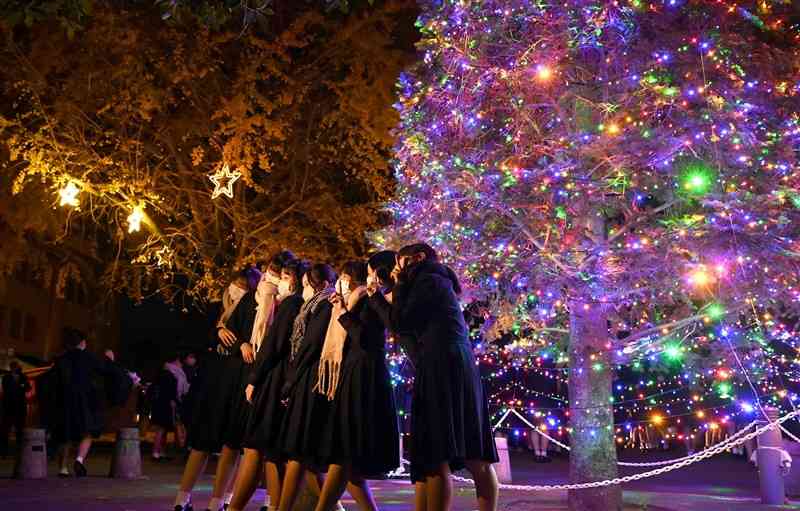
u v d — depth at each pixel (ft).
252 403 26.50
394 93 58.03
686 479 55.57
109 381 48.91
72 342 47.91
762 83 33.71
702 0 33.45
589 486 33.50
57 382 47.24
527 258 33.99
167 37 57.72
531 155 34.94
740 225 31.17
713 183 32.35
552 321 39.04
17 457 46.55
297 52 60.95
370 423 23.86
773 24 34.96
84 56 57.98
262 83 60.75
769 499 38.96
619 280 33.45
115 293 69.97
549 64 33.37
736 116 31.22
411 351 21.89
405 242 36.35
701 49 32.30
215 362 29.27
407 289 22.29
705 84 31.73
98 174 60.64
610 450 35.19
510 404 53.67
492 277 35.55
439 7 35.78
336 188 64.13
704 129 31.71
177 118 60.80
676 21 34.50
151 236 61.11
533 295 35.40
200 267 64.34
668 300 35.70
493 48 35.96
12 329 144.66
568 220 34.09
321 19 58.29
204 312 64.44
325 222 61.72
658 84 32.48
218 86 59.88
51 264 70.79
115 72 57.11
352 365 24.16
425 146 35.73
